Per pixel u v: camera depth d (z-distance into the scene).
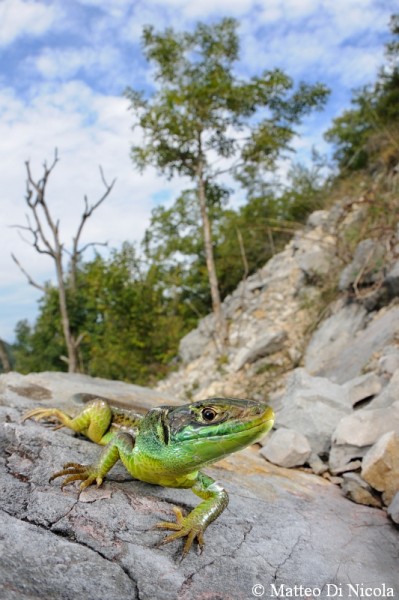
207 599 2.51
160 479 3.12
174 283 20.88
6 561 2.32
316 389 6.21
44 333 23.31
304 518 3.74
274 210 21.88
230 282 21.38
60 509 2.88
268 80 15.54
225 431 2.79
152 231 21.16
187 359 17.38
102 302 18.53
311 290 15.10
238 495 3.85
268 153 16.36
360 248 11.87
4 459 3.32
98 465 3.21
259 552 3.07
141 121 16.11
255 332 15.34
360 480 4.54
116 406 4.12
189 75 16.34
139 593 2.41
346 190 18.19
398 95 20.67
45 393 5.65
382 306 10.68
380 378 6.86
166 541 2.79
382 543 3.67
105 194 18.20
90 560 2.53
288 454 5.08
